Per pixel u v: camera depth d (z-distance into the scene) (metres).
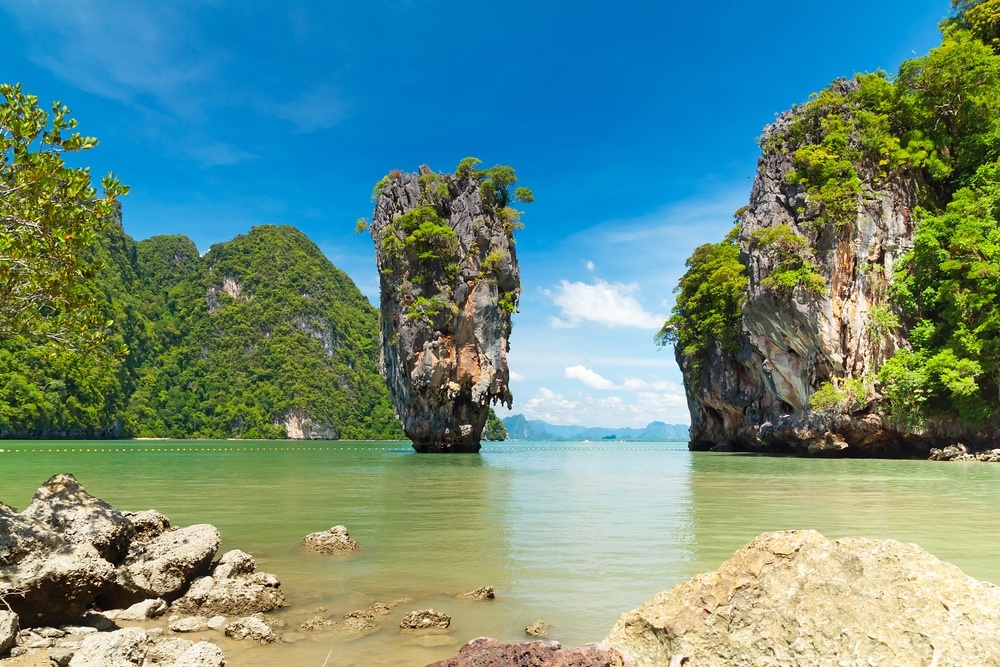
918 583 3.99
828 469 26.92
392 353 54.56
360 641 5.64
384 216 55.16
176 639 5.32
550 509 14.69
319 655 5.29
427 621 6.00
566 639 5.59
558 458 44.72
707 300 52.75
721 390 52.28
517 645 4.55
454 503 16.06
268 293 160.62
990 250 31.62
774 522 12.07
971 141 37.50
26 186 7.41
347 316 170.75
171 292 166.12
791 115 42.97
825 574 4.29
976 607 3.73
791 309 37.66
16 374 85.88
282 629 6.07
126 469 29.88
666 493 18.14
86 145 7.96
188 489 19.86
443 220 52.19
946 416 33.06
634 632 4.73
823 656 3.87
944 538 9.88
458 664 4.41
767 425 42.91
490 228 53.19
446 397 51.00
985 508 13.68
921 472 24.56
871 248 36.81
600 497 17.25
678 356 63.19
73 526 7.68
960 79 37.19
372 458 44.44
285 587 7.62
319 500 16.83
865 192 37.19
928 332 33.97
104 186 8.30
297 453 54.66
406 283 51.00
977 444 32.75
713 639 4.34
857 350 36.16
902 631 3.76
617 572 8.07
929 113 38.72
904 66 38.97
